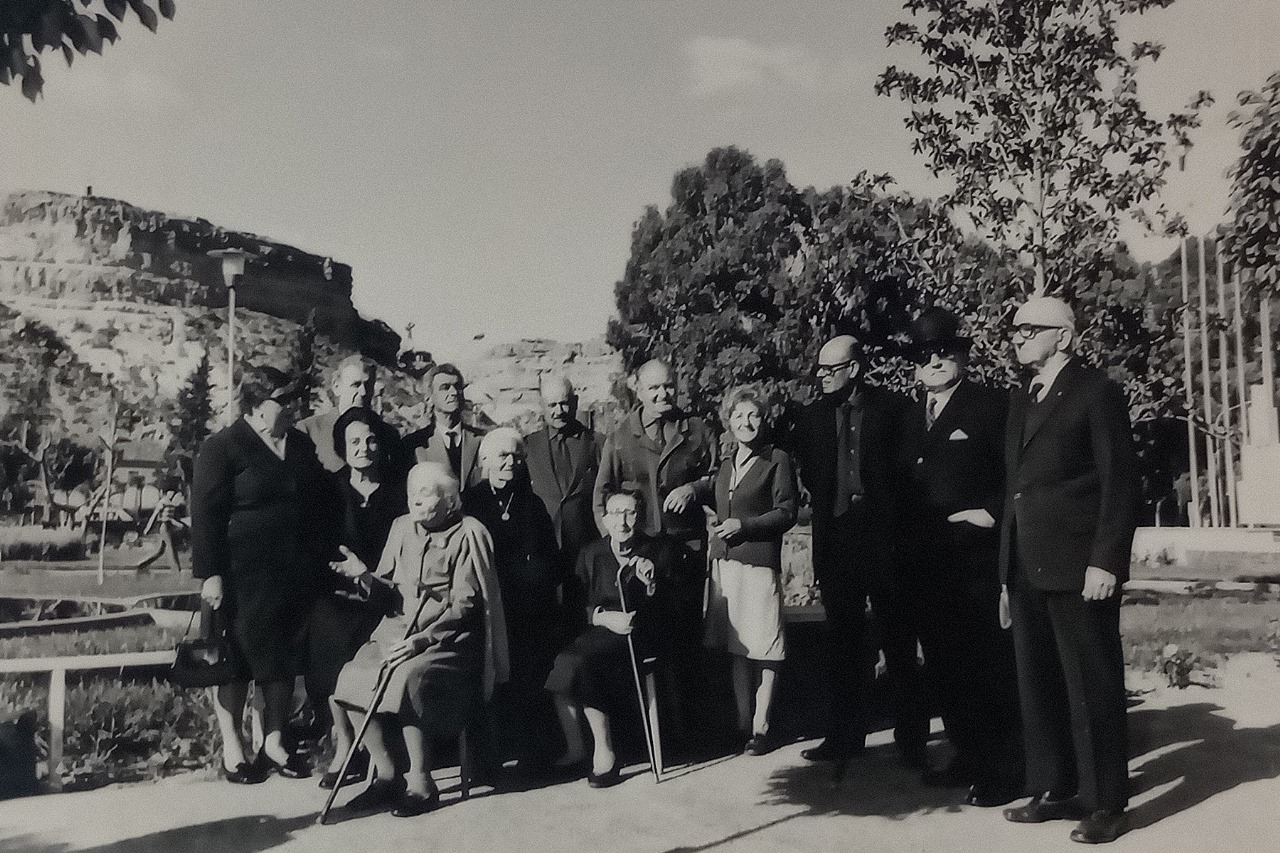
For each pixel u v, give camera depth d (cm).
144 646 627
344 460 508
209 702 530
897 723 492
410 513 477
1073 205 634
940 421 482
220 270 645
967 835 421
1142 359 652
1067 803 430
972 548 475
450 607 467
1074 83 632
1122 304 641
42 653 611
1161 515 745
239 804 462
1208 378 727
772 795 459
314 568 500
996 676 470
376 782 457
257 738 502
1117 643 423
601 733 479
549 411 514
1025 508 438
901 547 485
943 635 478
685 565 507
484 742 485
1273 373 751
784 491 501
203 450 494
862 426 491
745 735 513
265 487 494
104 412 684
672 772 489
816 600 517
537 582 495
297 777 494
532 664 490
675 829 427
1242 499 734
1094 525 424
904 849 407
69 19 479
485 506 498
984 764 465
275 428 503
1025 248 634
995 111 638
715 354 618
